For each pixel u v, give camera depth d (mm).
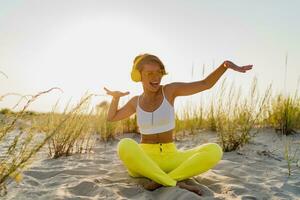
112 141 6984
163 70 4055
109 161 5062
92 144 6301
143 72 3971
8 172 3016
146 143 4055
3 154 4594
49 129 4906
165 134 4000
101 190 3590
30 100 3020
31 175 4199
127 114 4293
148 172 3721
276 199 3545
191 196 3322
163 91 4020
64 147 5383
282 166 4824
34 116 3773
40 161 4945
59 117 5371
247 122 5926
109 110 4281
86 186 3738
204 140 6633
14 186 3656
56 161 4973
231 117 6023
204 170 3877
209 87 4016
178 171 3818
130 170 4074
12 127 3111
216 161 3875
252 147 5902
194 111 7891
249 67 3818
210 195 3578
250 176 4266
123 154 3836
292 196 3660
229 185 3857
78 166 4629
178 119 7746
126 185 3830
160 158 3961
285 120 6867
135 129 7832
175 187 3551
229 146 5742
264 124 7348
